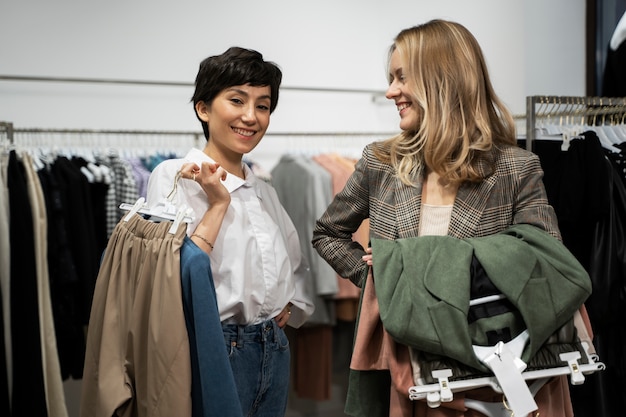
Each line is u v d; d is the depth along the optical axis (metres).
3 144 2.31
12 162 2.19
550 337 1.36
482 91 1.52
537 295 1.33
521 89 2.92
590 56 2.98
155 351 1.28
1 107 2.76
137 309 1.34
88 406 1.46
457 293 1.31
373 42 3.44
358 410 1.48
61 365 2.35
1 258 2.12
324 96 3.36
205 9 3.08
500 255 1.35
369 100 3.46
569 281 1.36
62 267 2.29
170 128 3.05
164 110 3.04
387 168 1.57
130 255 1.42
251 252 1.58
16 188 2.16
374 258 1.39
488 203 1.47
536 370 1.34
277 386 1.64
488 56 3.04
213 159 1.63
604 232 2.02
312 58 3.31
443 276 1.33
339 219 1.69
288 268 1.69
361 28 3.41
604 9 2.92
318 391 2.96
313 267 2.72
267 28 3.21
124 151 2.68
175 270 1.29
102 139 2.94
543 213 1.46
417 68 1.50
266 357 1.58
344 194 1.67
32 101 2.81
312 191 2.74
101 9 2.91
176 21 3.04
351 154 3.15
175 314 1.27
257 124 1.59
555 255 1.38
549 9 2.92
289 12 3.25
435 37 1.51
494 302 1.36
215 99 1.58
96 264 2.39
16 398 2.10
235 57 1.56
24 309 2.12
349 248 1.68
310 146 3.36
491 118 1.56
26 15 2.79
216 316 1.29
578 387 2.14
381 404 1.50
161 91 3.03
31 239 2.18
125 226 1.45
